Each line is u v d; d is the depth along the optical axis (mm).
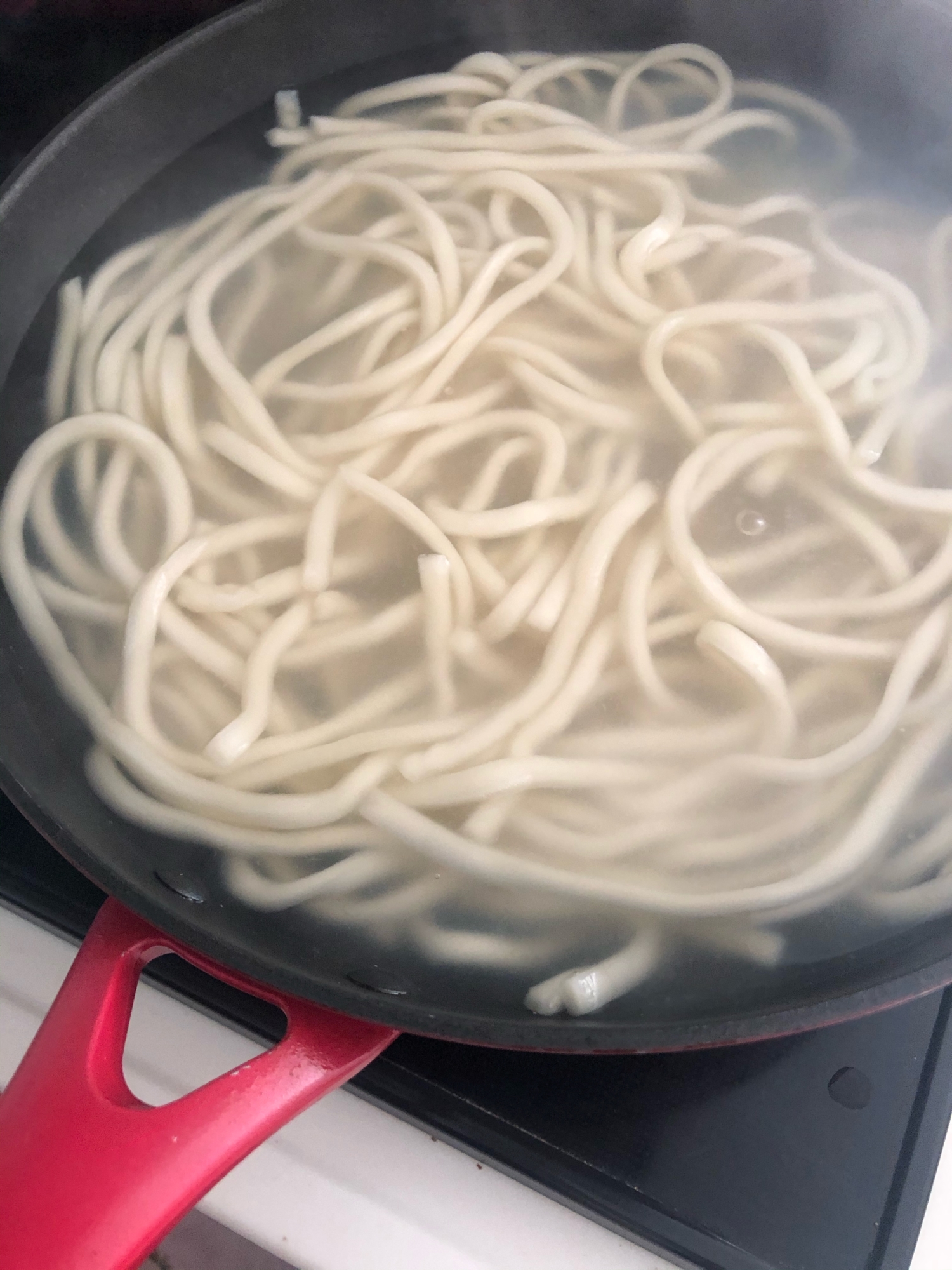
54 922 331
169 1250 391
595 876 305
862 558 342
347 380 390
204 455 372
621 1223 286
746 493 351
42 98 436
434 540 338
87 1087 240
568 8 434
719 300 391
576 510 347
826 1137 294
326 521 343
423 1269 285
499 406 384
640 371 380
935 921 273
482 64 445
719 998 267
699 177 428
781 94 440
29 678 324
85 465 369
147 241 419
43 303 395
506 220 419
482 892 302
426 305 391
